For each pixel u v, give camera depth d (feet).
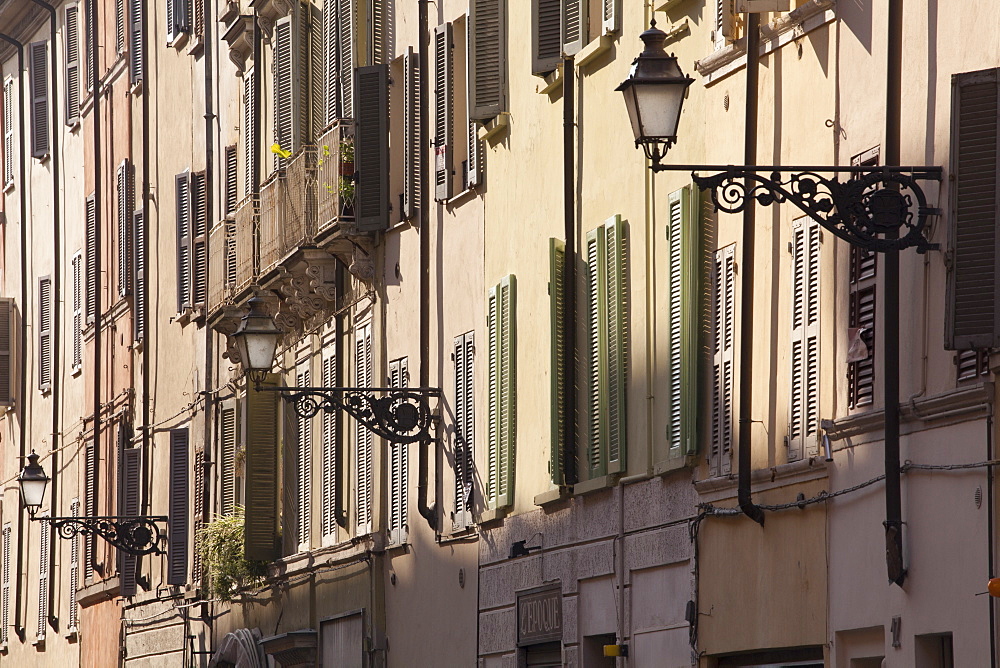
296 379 212.84
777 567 113.50
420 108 176.14
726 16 120.98
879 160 103.76
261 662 212.64
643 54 90.84
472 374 163.84
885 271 98.84
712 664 121.90
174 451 248.52
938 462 96.32
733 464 118.52
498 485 155.84
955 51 96.43
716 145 123.24
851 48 107.14
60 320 310.65
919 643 97.71
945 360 95.81
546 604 147.13
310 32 205.98
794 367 111.75
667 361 127.75
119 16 282.15
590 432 140.36
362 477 189.57
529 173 152.97
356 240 187.32
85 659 289.33
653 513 130.41
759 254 116.67
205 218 243.81
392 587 180.86
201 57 247.50
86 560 288.30
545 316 148.05
